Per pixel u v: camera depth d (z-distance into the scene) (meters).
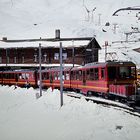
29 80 45.22
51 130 17.33
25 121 20.98
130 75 24.84
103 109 19.23
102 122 16.50
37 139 16.27
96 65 26.59
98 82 26.02
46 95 29.94
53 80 38.44
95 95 28.72
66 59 63.56
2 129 19.75
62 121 18.84
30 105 27.30
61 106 23.27
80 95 29.33
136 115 16.89
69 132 16.06
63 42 65.88
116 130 14.69
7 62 70.00
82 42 63.50
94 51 64.69
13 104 29.92
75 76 32.50
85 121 17.52
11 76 50.03
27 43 70.25
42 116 21.50
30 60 67.94
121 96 21.62
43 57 66.31
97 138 14.09
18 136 17.53
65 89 36.34
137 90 21.11
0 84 53.41
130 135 13.73
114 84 24.44
